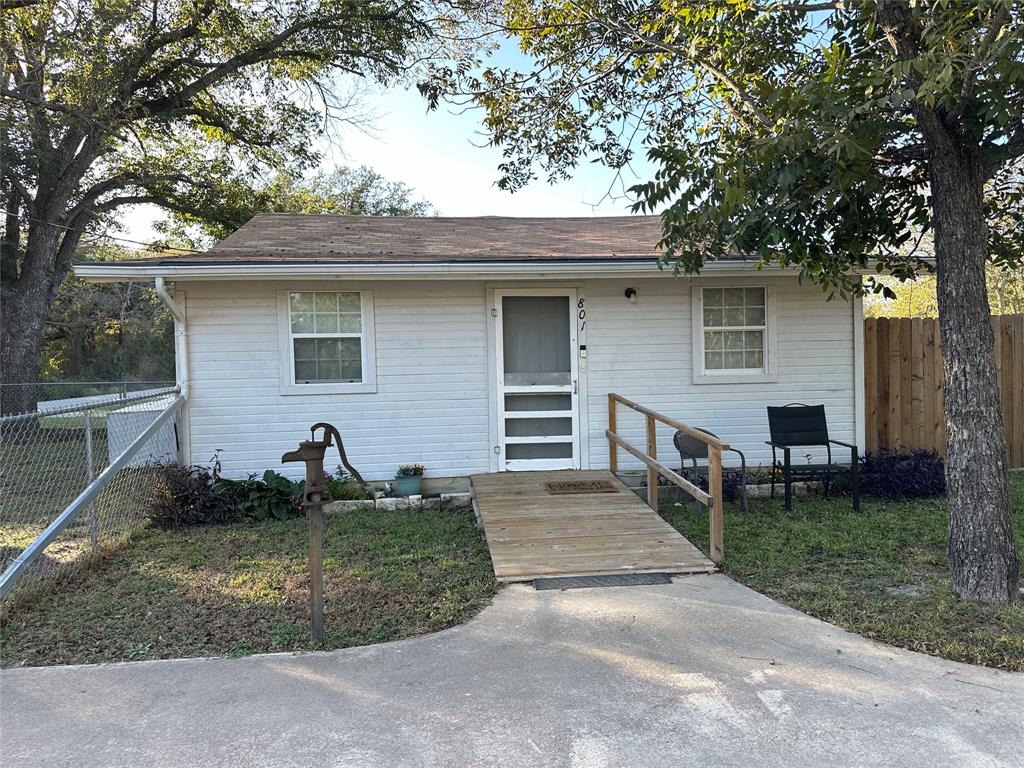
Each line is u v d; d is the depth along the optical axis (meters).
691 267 5.68
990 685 3.15
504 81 6.71
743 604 4.25
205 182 19.59
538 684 3.23
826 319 8.39
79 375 35.06
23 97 14.05
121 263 6.78
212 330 7.59
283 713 2.99
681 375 8.30
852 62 4.62
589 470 8.17
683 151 5.06
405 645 3.72
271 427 7.73
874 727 2.80
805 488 7.71
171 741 2.78
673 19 5.59
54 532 4.65
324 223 10.00
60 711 3.03
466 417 8.08
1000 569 4.09
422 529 6.31
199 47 17.28
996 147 4.11
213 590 4.73
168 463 7.25
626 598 4.38
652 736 2.76
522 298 8.17
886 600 4.25
